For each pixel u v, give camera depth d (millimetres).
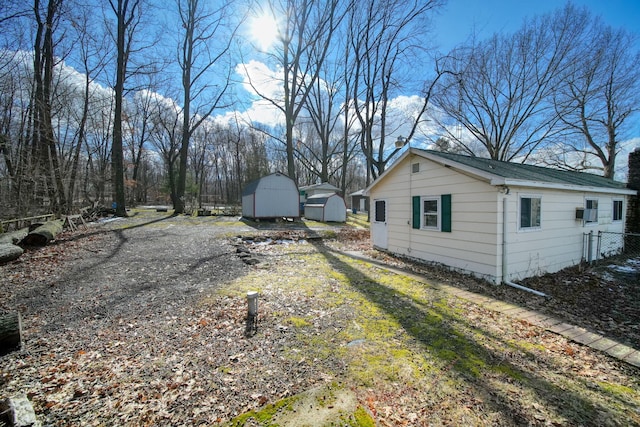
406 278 6344
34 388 2564
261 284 5648
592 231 8609
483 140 22422
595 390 2678
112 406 2354
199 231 12031
